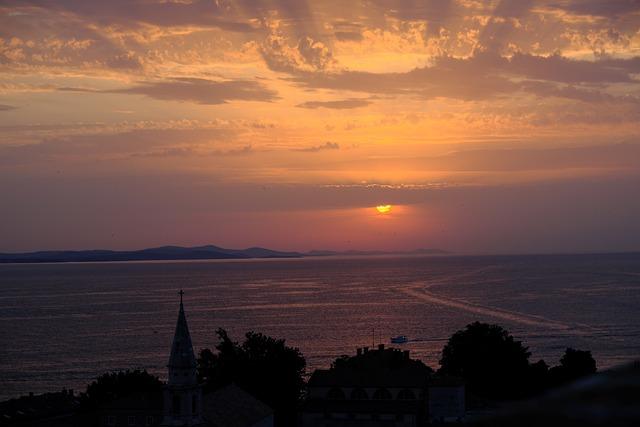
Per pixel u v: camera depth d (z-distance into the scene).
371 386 123.50
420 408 121.31
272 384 140.12
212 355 148.50
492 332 160.12
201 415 94.19
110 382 141.50
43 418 136.00
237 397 110.31
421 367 132.00
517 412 14.09
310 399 124.94
